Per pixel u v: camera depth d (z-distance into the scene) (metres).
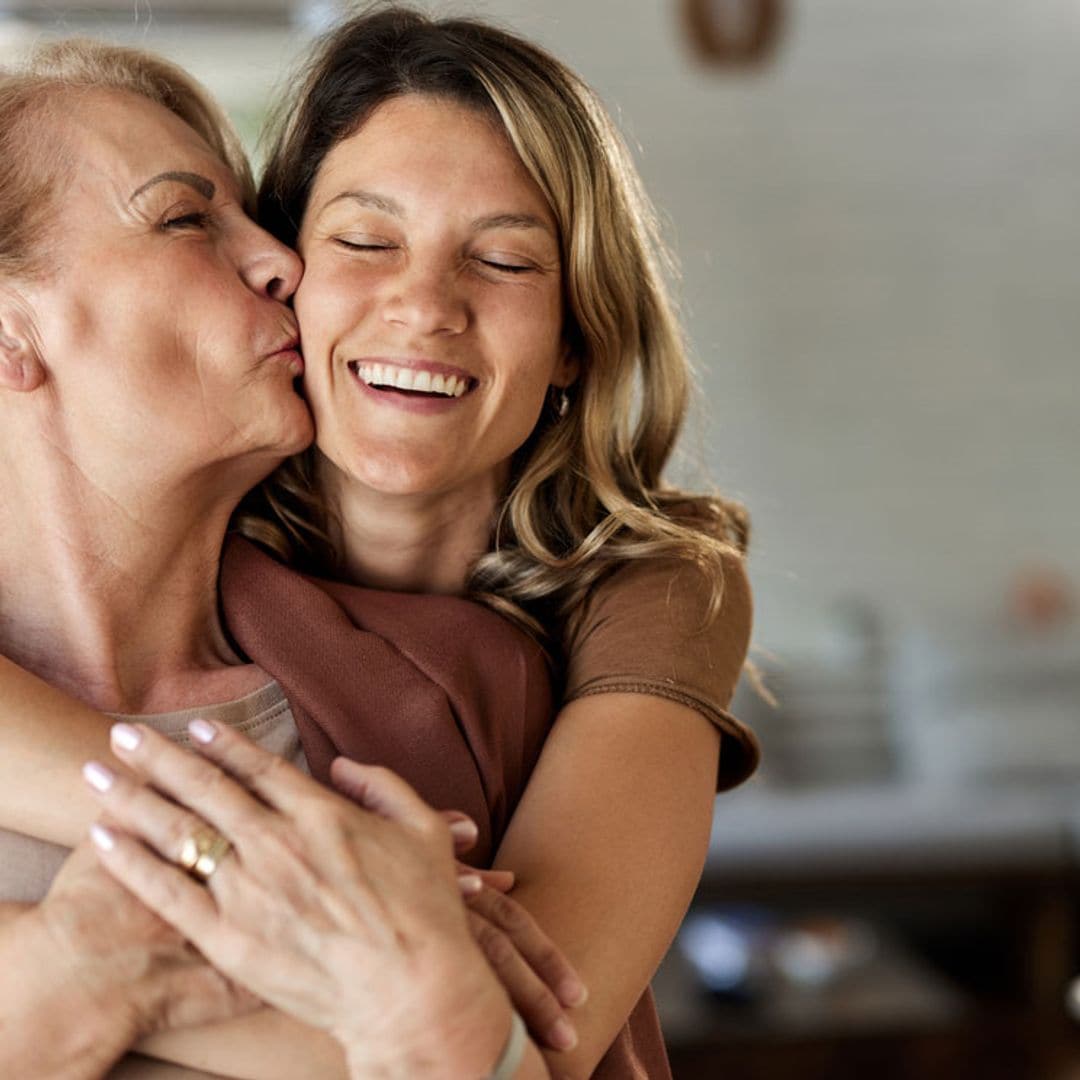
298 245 1.46
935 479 6.52
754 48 6.27
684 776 1.34
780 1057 3.66
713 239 6.46
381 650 1.38
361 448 1.40
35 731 1.17
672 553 1.51
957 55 6.52
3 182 1.26
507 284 1.43
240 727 1.33
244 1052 1.10
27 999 1.03
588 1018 1.19
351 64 1.46
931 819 4.34
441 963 1.00
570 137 1.46
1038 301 6.56
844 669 5.45
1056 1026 3.75
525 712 1.40
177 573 1.34
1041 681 5.54
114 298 1.26
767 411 6.50
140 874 1.02
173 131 1.34
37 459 1.28
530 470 1.54
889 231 6.52
